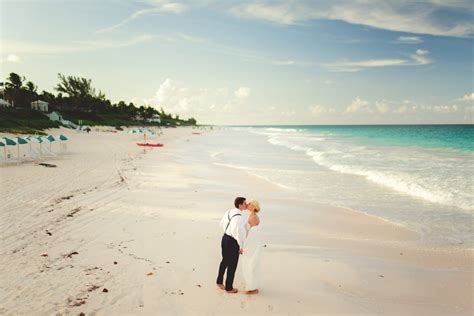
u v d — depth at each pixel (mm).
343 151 28938
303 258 6426
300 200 11672
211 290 5016
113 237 7051
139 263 5828
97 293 4742
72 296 4621
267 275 5621
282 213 9969
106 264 5711
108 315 4238
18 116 46812
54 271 5352
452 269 6145
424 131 77688
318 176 16625
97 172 15156
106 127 64125
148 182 13672
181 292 4914
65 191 10961
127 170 16375
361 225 8852
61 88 77500
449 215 9664
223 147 36625
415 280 5637
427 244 7441
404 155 24703
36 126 41281
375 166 18938
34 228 7301
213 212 9602
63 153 22656
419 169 17359
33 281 4992
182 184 13727
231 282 4926
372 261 6402
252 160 23719
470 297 5113
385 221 9180
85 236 7023
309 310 4559
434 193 12133
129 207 9578
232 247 4887
